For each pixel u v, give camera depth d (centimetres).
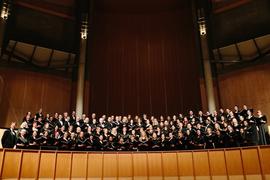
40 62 1262
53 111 1202
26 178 659
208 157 729
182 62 1330
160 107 1289
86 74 1234
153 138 783
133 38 1393
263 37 1180
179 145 770
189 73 1305
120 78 1331
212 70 1251
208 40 1267
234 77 1229
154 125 862
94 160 723
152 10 1411
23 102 1155
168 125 853
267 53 1172
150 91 1316
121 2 1388
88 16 1295
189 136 779
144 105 1298
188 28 1361
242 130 761
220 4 1284
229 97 1215
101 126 831
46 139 732
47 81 1230
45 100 1201
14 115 1123
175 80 1316
